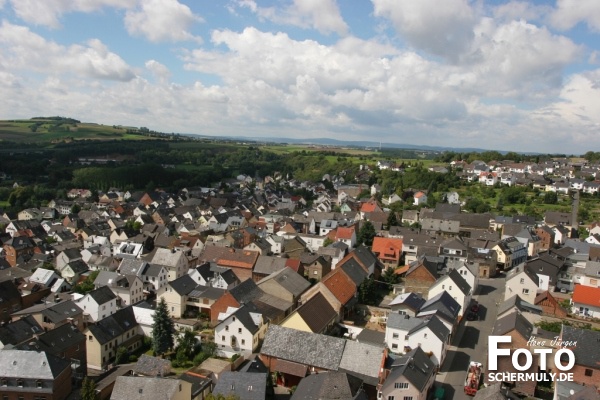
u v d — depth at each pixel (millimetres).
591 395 48969
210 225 166125
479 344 74312
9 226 155500
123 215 194000
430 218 151875
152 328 78938
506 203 190500
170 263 109188
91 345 72938
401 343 68875
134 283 97438
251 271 106188
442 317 72125
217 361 67750
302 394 55156
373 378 59469
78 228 164625
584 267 105312
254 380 56219
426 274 97625
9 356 58969
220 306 84125
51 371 57688
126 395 53531
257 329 73188
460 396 59344
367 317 86938
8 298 90500
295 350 65188
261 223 170625
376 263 113250
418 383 54281
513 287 91500
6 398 57531
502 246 118562
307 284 94875
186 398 55219
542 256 107312
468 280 98375
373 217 160000
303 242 135250
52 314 79188
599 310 82125
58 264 120875
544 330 69875
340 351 63594
